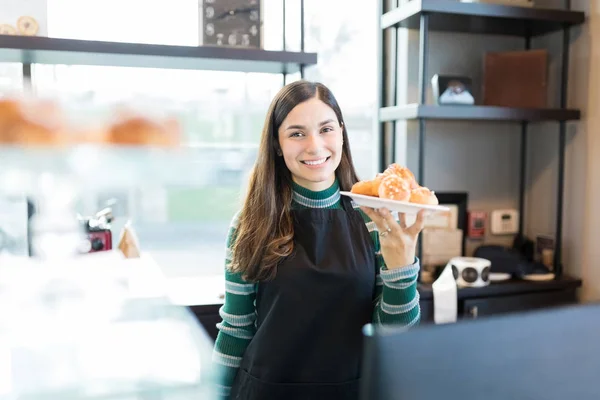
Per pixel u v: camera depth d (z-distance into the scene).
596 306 0.46
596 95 2.40
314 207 1.37
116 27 2.02
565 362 0.44
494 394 0.42
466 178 2.69
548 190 2.66
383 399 0.39
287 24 2.47
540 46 2.71
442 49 2.59
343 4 2.62
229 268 1.38
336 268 1.29
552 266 2.59
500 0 2.38
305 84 1.32
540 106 2.48
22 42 1.82
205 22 2.08
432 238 2.50
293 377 1.29
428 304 2.30
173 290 2.14
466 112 2.27
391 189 1.19
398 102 2.63
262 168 1.34
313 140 1.27
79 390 0.75
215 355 1.40
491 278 2.45
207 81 1.25
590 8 2.42
